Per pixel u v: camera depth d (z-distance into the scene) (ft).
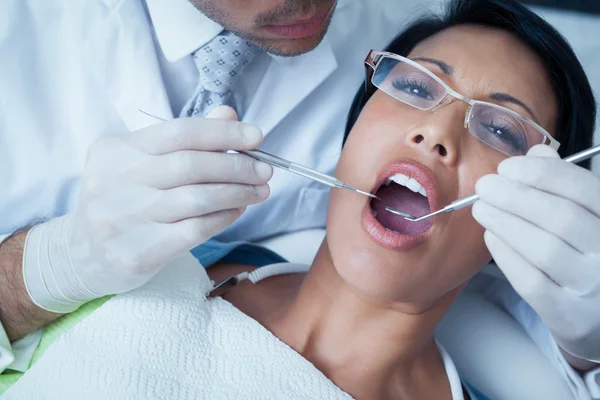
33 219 5.76
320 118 5.91
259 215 5.93
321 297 4.32
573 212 3.39
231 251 5.01
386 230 3.93
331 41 5.82
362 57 5.99
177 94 5.69
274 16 4.44
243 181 3.71
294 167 3.74
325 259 4.37
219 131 3.67
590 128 4.75
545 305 3.62
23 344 4.18
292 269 4.92
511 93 4.19
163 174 3.73
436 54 4.35
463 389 4.81
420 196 4.44
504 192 3.45
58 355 3.88
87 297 4.11
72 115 5.65
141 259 3.85
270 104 5.73
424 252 3.96
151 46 5.41
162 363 3.87
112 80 5.51
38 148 5.66
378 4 6.05
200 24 5.08
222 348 4.08
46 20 5.43
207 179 3.72
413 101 4.16
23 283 4.09
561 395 5.16
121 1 5.28
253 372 3.96
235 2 4.41
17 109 5.54
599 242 3.40
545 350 5.38
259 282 4.77
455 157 3.98
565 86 4.41
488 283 5.90
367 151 4.15
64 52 5.50
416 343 4.34
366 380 4.25
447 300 4.43
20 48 5.45
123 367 3.79
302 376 3.99
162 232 3.80
